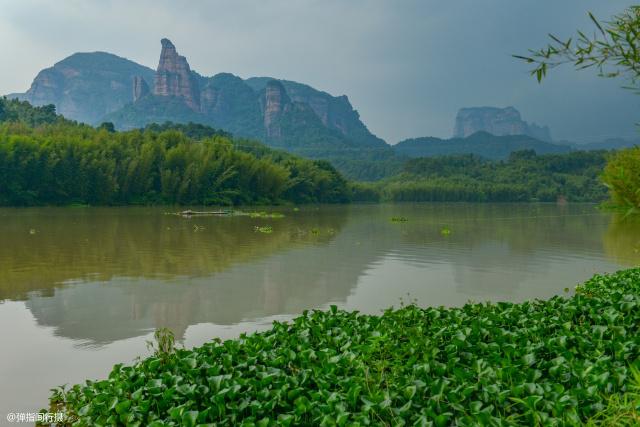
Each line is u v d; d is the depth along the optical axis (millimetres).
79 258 20625
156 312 12234
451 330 8258
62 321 11344
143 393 6152
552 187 148375
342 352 7582
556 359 6691
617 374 5938
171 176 75688
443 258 22625
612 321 8609
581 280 17391
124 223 38938
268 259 21453
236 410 5621
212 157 82375
